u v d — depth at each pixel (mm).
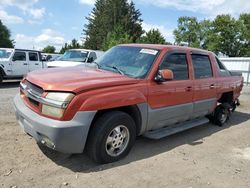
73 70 4684
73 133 3680
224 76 6922
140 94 4434
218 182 4039
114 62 5160
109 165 4227
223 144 5738
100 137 4004
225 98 7500
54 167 4023
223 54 66188
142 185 3756
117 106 4109
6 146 4586
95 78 4199
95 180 3760
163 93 4859
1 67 12805
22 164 4027
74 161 4246
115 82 4191
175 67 5266
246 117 8703
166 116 5062
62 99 3658
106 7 66375
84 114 3752
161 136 4938
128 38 46906
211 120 7258
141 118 4574
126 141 4434
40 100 3826
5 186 3447
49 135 3635
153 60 4891
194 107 5758
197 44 66750
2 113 6719
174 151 5070
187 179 4039
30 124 3879
